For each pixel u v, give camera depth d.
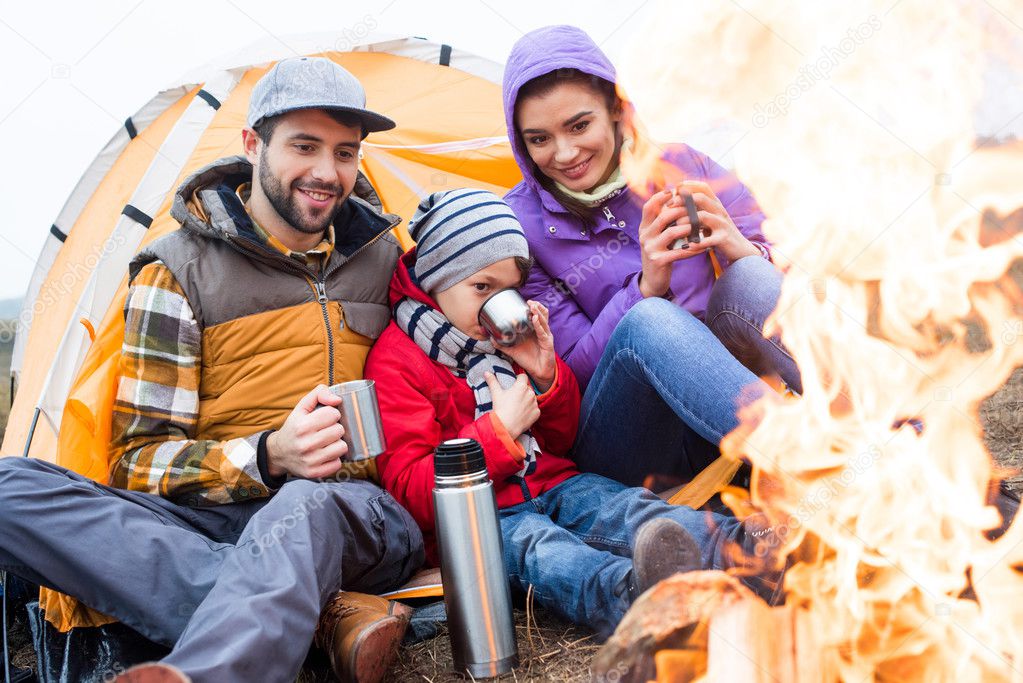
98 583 1.63
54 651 1.84
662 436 2.09
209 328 1.98
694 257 2.33
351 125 2.01
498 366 2.12
